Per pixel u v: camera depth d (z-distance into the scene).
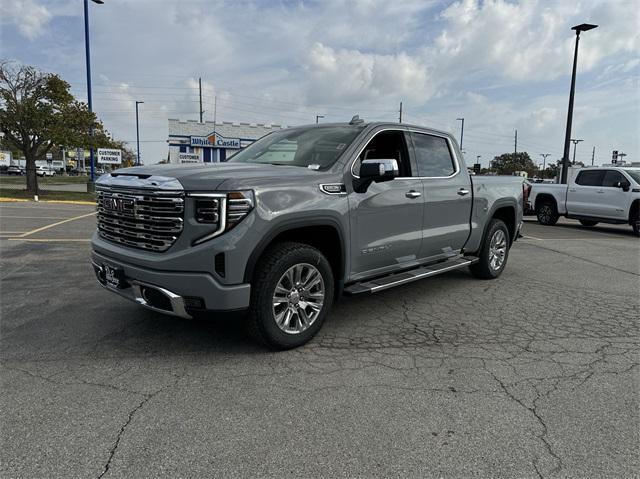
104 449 2.49
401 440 2.62
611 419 2.88
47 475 2.28
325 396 3.11
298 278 3.81
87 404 2.95
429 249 5.25
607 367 3.66
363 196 4.23
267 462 2.40
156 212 3.43
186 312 3.42
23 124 22.69
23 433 2.62
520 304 5.41
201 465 2.37
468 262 5.83
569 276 6.98
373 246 4.41
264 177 3.56
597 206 13.48
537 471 2.37
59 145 23.67
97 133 25.53
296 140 4.75
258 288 3.55
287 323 3.77
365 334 4.31
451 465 2.40
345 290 4.23
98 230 4.22
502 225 6.61
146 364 3.54
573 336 4.36
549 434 2.71
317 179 3.88
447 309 5.16
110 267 3.76
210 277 3.30
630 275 7.12
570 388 3.29
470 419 2.85
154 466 2.36
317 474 2.31
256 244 3.40
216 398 3.05
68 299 5.19
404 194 4.70
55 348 3.82
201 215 3.30
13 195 22.22
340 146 4.33
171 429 2.69
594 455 2.51
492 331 4.46
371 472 2.34
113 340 4.01
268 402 3.01
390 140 4.81
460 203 5.61
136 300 3.63
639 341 4.25
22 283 5.88
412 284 6.31
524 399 3.12
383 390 3.21
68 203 19.75
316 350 3.90
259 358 3.69
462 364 3.67
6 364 3.51
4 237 9.52
